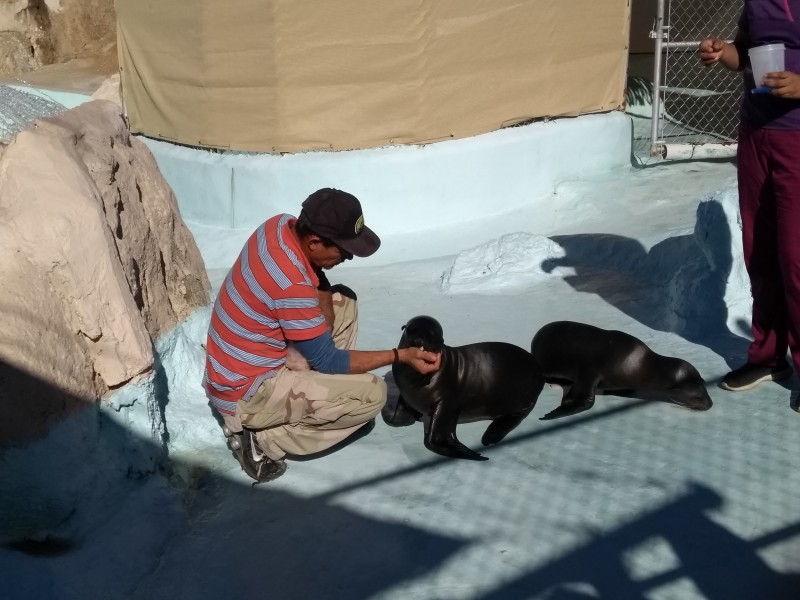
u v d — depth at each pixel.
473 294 6.95
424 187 9.26
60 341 3.77
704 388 4.66
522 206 9.52
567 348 4.87
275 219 3.96
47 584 3.33
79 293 3.86
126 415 4.05
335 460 4.43
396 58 9.09
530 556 3.60
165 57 10.26
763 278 4.64
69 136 4.28
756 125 4.39
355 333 4.70
